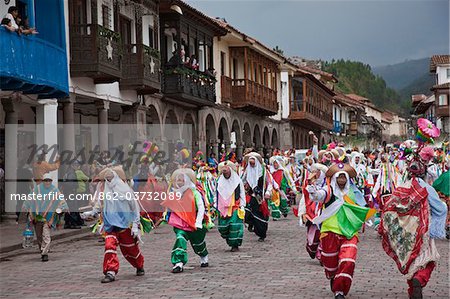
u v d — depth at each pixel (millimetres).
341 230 9750
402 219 9422
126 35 31375
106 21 28438
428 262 9180
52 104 24312
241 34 44156
